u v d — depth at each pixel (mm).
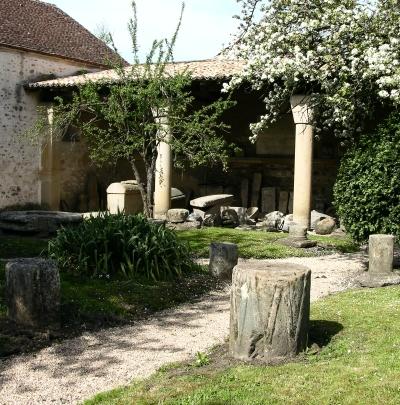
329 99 7891
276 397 3555
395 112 7660
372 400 3459
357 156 7617
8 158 15086
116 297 6176
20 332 5016
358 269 8289
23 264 5199
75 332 5297
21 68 15258
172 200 14898
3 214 10836
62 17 18516
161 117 11609
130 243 7152
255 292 4293
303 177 11672
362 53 7734
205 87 13219
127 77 12156
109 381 4160
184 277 7352
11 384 4102
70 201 16359
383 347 4457
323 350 4492
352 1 7824
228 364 4273
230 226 13633
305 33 8117
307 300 4457
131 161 11742
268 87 11391
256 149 16438
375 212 7441
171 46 11594
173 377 4066
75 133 16406
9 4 16547
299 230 10391
